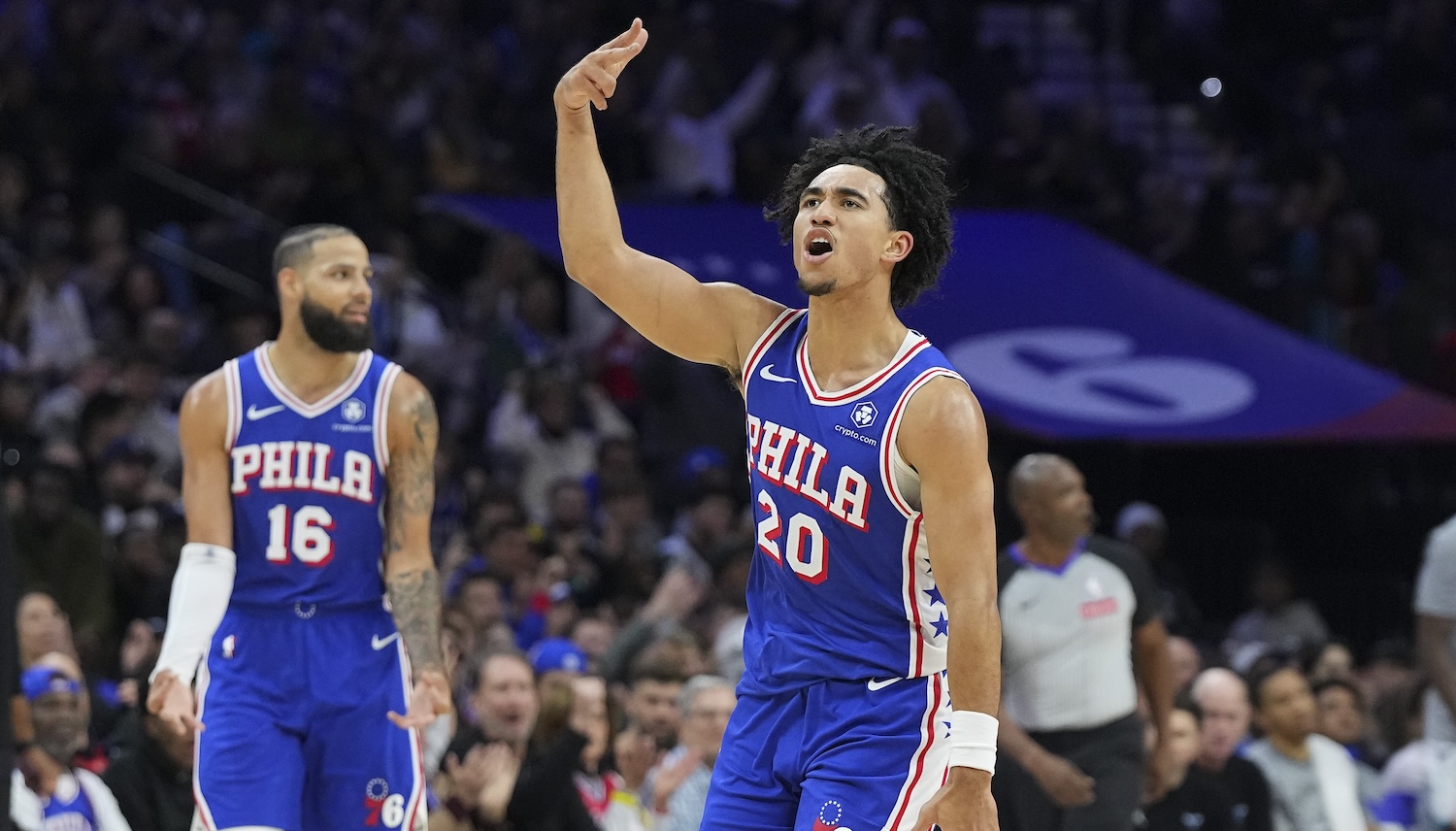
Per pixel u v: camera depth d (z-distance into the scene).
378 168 42.41
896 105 49.03
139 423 32.19
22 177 38.38
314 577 15.34
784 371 12.01
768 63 49.28
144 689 18.62
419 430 15.63
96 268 36.78
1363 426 36.00
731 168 47.00
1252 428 35.72
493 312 39.19
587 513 33.09
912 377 11.56
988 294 39.72
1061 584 20.64
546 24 49.69
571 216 12.21
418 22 49.09
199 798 14.83
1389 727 26.58
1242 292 45.72
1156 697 21.45
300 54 47.06
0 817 11.34
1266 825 22.73
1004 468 39.06
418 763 15.70
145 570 27.02
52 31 43.81
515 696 19.95
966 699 11.20
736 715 12.15
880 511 11.54
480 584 25.86
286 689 15.16
